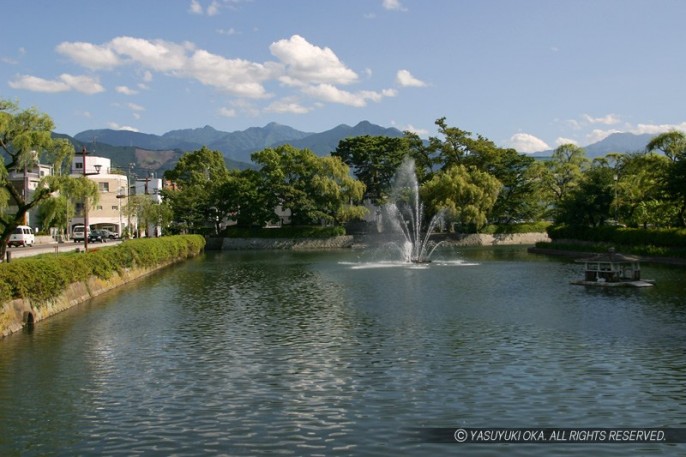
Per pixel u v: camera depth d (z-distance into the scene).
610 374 16.53
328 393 15.21
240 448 11.82
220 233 97.38
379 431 12.63
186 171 112.38
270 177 93.38
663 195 58.34
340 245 94.38
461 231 98.62
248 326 24.42
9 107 34.44
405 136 111.31
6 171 33.47
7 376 17.05
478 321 24.95
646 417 13.30
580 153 98.06
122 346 20.80
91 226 92.94
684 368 17.06
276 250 89.06
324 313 27.55
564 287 36.56
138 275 46.50
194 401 14.68
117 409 14.16
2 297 22.62
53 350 20.22
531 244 97.19
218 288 38.31
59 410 14.12
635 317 25.27
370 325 24.33
